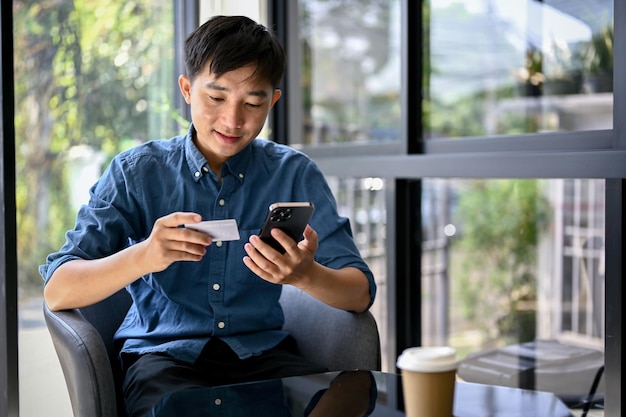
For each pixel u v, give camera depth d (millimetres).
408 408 1022
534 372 2309
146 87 2648
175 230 1354
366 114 2795
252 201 1652
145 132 2652
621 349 1686
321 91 2914
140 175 1601
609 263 1696
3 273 2021
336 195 2787
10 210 2023
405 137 2285
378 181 2590
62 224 2451
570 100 2086
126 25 2588
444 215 2494
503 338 2574
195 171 1614
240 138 1524
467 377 2443
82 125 2492
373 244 2641
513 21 2240
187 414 1215
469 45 2346
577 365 2223
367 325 1585
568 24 2070
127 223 1574
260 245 1386
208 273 1596
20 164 2346
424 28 2297
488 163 1950
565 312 2344
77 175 2488
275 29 2812
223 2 2672
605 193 1697
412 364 1000
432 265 2484
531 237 2447
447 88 2346
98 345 1384
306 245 1438
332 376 1421
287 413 1213
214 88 1479
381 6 2736
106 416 1357
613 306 1694
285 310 1758
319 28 2916
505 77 2279
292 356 1578
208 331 1573
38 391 2334
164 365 1474
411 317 2389
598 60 1990
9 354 2029
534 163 1829
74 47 2463
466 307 2645
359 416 1196
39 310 2375
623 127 1692
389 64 2719
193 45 1507
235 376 1511
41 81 2385
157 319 1605
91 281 1428
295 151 1743
